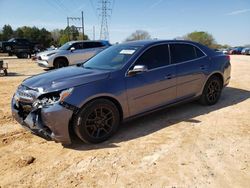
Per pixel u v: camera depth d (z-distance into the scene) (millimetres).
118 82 4582
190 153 4047
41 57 15078
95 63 5379
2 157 4152
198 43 6176
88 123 4301
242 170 3566
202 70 5930
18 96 4523
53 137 4109
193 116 5680
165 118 5598
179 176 3465
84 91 4207
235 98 7176
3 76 12945
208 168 3629
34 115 4176
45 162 3959
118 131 4984
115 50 5543
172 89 5383
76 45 15367
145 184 3322
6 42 31828
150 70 5035
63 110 4043
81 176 3551
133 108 4816
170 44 5551
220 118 5527
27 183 3455
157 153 4074
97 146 4391
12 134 5023
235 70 13617
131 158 3955
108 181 3414
